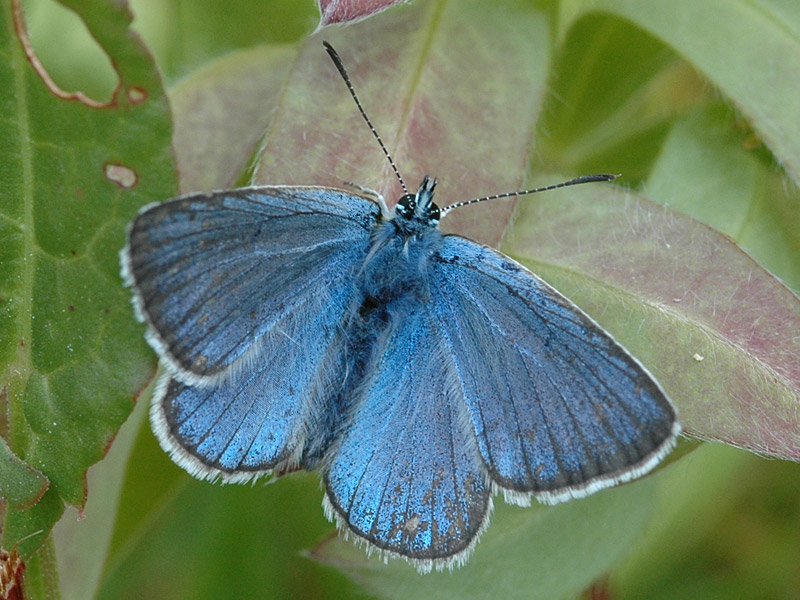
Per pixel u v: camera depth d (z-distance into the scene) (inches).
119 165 5.8
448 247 5.9
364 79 6.0
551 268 6.0
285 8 6.9
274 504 6.7
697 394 5.8
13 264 5.8
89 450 5.9
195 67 6.7
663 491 6.2
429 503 5.9
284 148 6.0
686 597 6.7
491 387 5.8
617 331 5.9
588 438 5.7
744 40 6.1
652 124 6.5
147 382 5.9
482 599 6.1
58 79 6.9
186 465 5.9
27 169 5.8
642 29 6.2
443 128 6.0
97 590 6.3
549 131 6.4
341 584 6.6
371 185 5.9
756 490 6.6
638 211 6.0
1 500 5.8
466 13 6.1
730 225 6.2
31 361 5.9
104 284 5.9
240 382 5.9
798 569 6.6
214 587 6.7
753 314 5.9
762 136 6.1
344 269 5.9
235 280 5.8
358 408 5.9
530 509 6.1
